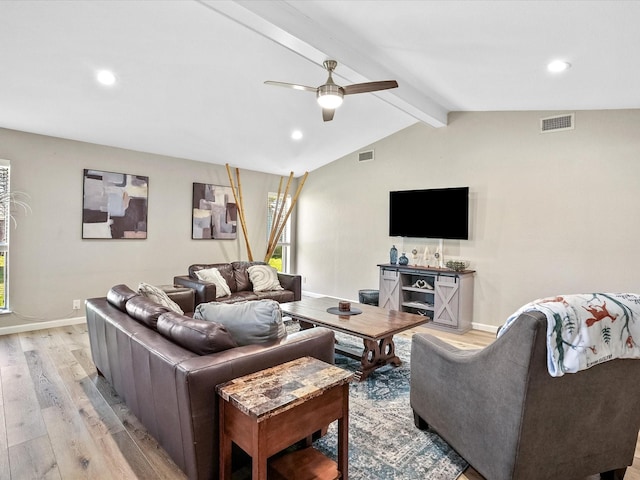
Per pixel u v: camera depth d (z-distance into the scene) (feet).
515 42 8.22
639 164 11.71
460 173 15.64
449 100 14.07
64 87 10.95
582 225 12.73
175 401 5.40
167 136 15.24
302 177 22.72
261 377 5.44
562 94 11.30
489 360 5.30
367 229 19.19
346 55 9.98
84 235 14.90
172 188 17.63
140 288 9.42
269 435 4.58
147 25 8.66
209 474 5.37
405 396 8.91
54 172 14.20
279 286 16.62
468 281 14.75
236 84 11.84
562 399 4.90
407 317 10.91
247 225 20.98
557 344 4.55
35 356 11.12
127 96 11.84
